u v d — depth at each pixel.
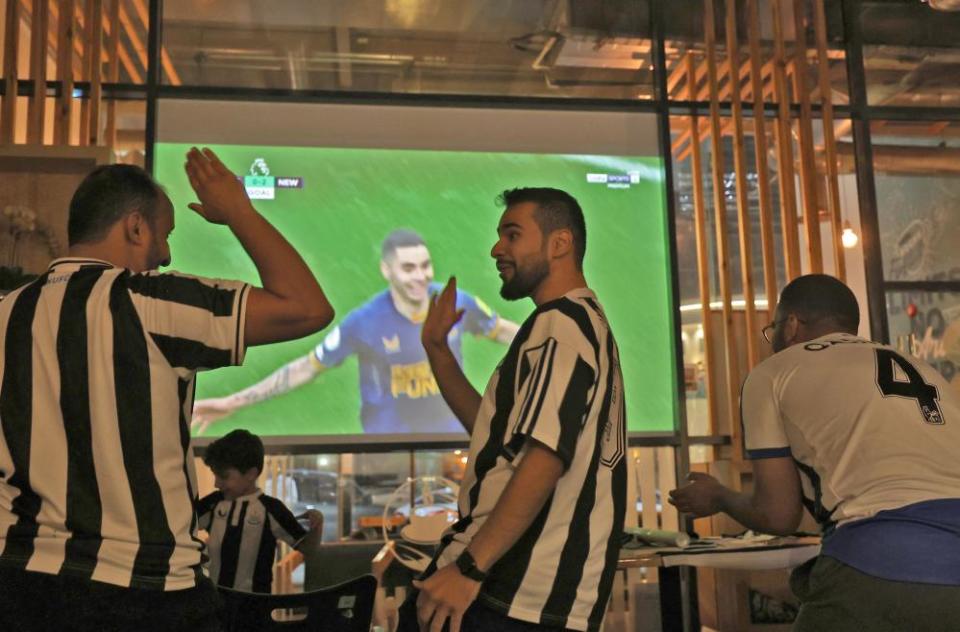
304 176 4.37
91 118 4.14
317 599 1.98
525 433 1.63
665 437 4.38
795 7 4.89
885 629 1.84
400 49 4.58
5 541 1.33
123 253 1.52
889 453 1.92
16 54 4.23
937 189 4.84
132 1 4.43
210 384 4.16
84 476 1.34
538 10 4.73
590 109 4.62
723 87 4.92
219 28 4.47
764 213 4.64
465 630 1.68
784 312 2.30
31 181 3.89
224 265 4.22
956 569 1.81
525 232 1.91
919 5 4.99
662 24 4.75
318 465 6.56
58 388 1.37
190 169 1.54
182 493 1.42
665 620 2.93
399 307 4.34
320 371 4.24
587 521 1.73
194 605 1.39
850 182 4.98
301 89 4.45
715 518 4.23
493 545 1.59
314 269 4.30
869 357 2.07
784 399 2.10
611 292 4.47
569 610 1.69
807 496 2.12
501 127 4.55
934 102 4.91
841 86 4.94
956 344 4.70
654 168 4.62
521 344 1.79
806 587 2.04
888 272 4.71
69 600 1.30
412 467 6.14
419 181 4.45
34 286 1.44
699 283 4.62
